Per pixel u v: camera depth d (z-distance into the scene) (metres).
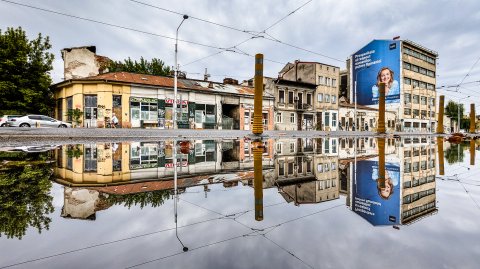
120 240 1.49
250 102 30.95
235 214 2.04
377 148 9.74
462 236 1.63
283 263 1.25
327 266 1.22
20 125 19.78
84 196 2.43
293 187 3.18
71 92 23.20
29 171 3.58
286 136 16.98
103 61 29.05
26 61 24.67
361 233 1.68
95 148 7.17
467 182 3.51
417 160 6.10
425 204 2.41
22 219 1.76
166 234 1.60
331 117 40.31
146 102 24.22
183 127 26.00
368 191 3.00
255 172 4.38
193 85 27.72
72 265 1.18
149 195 2.58
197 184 3.22
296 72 40.19
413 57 48.00
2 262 1.19
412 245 1.49
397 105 46.97
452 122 68.12
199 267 1.19
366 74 46.78
